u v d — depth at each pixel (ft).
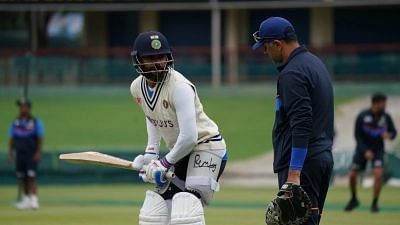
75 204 224.74
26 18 499.51
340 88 419.95
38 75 456.04
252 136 365.81
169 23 506.89
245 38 497.05
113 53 467.52
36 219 183.83
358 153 201.98
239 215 192.03
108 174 294.46
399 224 173.88
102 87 446.60
